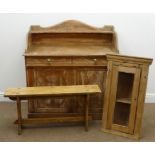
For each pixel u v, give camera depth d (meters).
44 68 2.74
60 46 3.03
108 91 2.61
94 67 2.76
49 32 2.99
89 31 3.01
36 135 2.65
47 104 2.87
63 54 2.70
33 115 2.88
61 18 3.07
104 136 2.63
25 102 3.32
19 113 2.61
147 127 2.80
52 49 2.90
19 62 3.21
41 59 2.70
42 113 2.88
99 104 2.89
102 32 3.00
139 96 2.49
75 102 2.87
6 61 3.20
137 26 3.10
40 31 2.98
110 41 3.08
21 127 2.73
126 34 3.13
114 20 3.08
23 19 3.05
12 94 2.51
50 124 2.85
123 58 2.47
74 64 2.74
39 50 2.85
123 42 3.16
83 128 2.77
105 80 2.81
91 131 2.72
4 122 2.88
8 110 3.14
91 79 2.80
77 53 2.74
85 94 2.59
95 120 2.93
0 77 3.26
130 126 2.59
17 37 3.11
